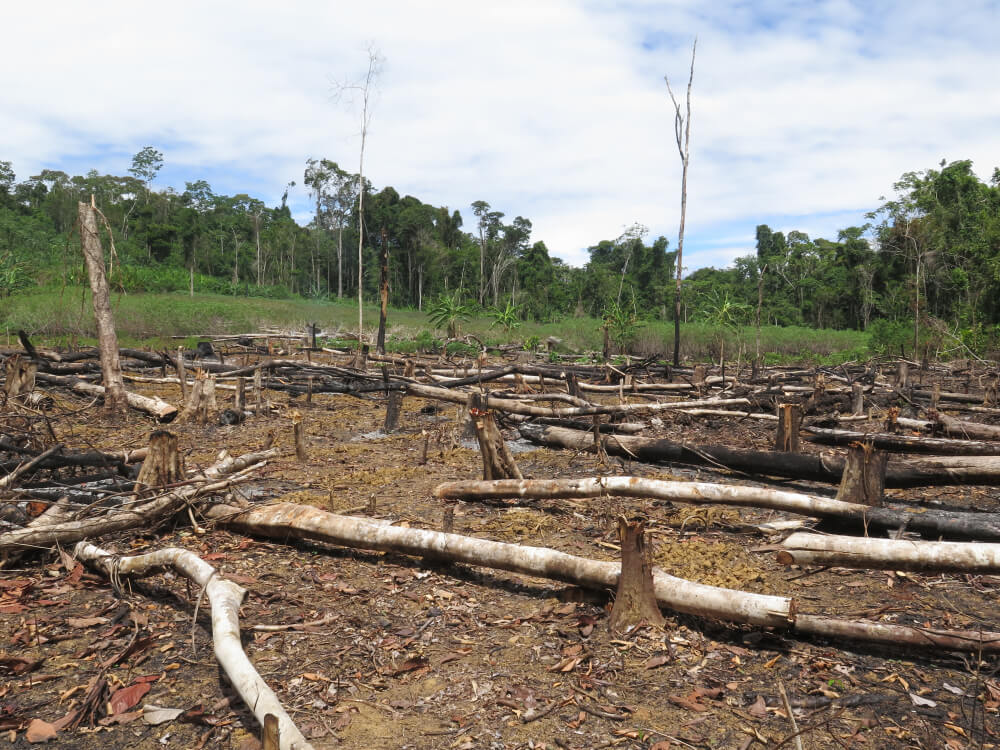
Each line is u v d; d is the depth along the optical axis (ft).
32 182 257.34
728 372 60.54
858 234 183.32
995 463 17.84
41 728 8.23
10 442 20.33
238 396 33.81
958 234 123.65
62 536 13.51
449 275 245.86
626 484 16.65
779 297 206.80
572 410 26.78
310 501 18.56
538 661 10.11
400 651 10.39
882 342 89.10
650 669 9.86
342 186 233.76
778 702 8.99
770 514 17.75
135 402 32.14
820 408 31.96
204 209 305.32
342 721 8.53
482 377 39.65
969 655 10.20
